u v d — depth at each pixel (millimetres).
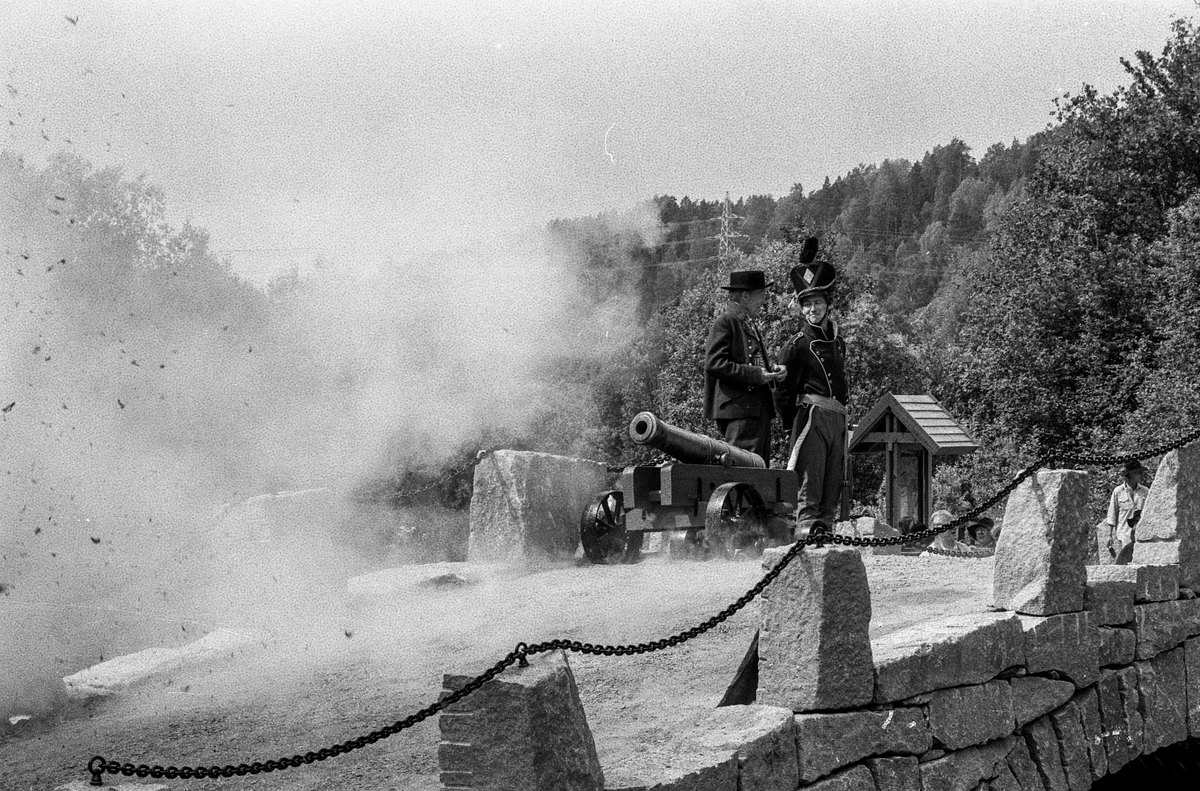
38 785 6016
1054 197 38906
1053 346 35531
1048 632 8531
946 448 15750
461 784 4672
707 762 5527
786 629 6527
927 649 7242
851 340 38875
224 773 4430
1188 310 28812
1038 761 8367
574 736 4773
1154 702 9672
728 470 12375
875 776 6746
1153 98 38469
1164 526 10367
